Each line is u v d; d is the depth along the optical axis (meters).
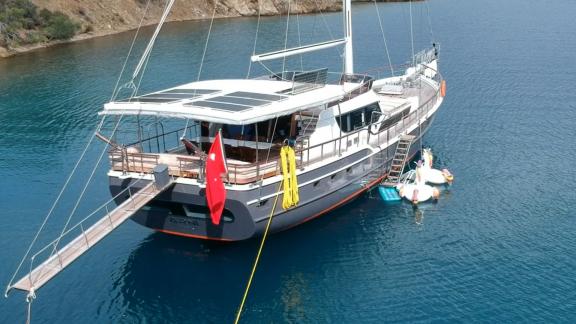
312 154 21.33
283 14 106.56
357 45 65.44
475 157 30.34
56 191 28.30
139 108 19.34
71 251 16.53
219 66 58.25
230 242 21.28
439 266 20.05
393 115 25.62
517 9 92.38
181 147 22.95
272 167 19.47
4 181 29.77
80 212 25.75
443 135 34.12
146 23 95.38
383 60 56.59
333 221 23.27
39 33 77.06
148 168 19.50
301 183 20.19
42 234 23.75
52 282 19.70
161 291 19.02
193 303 18.38
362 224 23.03
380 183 25.95
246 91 21.31
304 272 19.88
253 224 18.86
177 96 20.69
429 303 18.03
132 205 17.92
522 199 25.14
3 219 25.20
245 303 18.36
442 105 40.66
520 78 47.62
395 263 20.31
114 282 19.59
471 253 20.81
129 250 21.66
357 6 108.62
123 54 67.56
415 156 29.92
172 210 19.84
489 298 18.12
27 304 18.61
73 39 81.12
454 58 56.66
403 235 22.19
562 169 28.39
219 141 17.38
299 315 17.72
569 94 42.19
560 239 21.61
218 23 95.88
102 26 88.38
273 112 18.94
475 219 23.39
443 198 25.42
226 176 18.20
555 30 70.62
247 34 80.31
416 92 32.00
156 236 22.61
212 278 19.62
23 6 77.69
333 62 57.06
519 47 60.81
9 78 56.50
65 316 17.94
